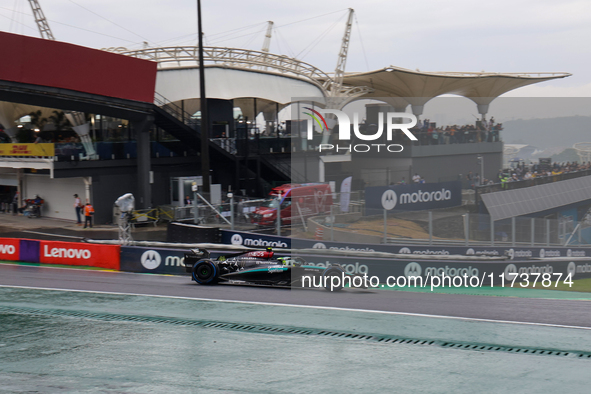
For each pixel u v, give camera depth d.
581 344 7.16
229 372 6.33
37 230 26.67
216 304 10.38
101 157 29.22
